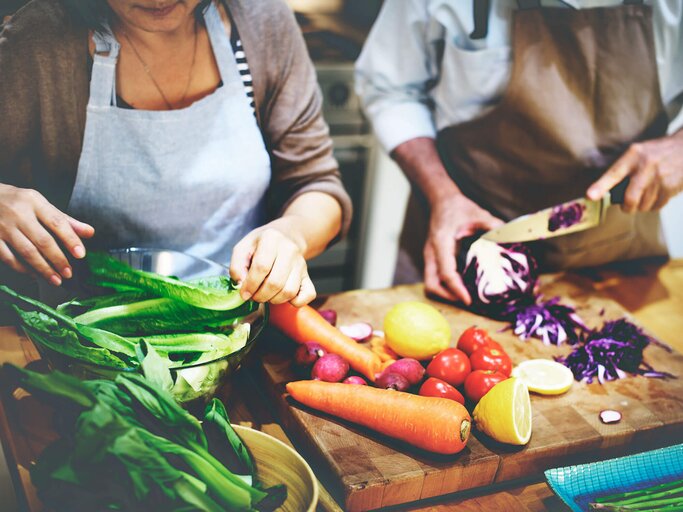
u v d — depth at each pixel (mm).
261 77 1258
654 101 1476
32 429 951
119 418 683
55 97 1140
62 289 1153
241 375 1162
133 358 909
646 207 1426
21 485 869
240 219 1327
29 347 1118
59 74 1126
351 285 2285
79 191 1217
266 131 1340
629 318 1347
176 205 1263
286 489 822
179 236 1294
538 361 1180
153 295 1006
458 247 1416
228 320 989
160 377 837
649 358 1221
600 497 900
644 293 1482
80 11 1097
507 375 1104
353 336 1202
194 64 1214
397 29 1543
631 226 1572
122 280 1021
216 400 863
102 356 885
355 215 2172
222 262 1352
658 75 1442
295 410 1030
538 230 1369
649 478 928
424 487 934
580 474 913
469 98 1514
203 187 1262
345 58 1948
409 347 1128
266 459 839
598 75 1419
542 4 1394
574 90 1432
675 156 1392
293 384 1035
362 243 2217
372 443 978
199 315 983
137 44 1162
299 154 1336
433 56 1561
